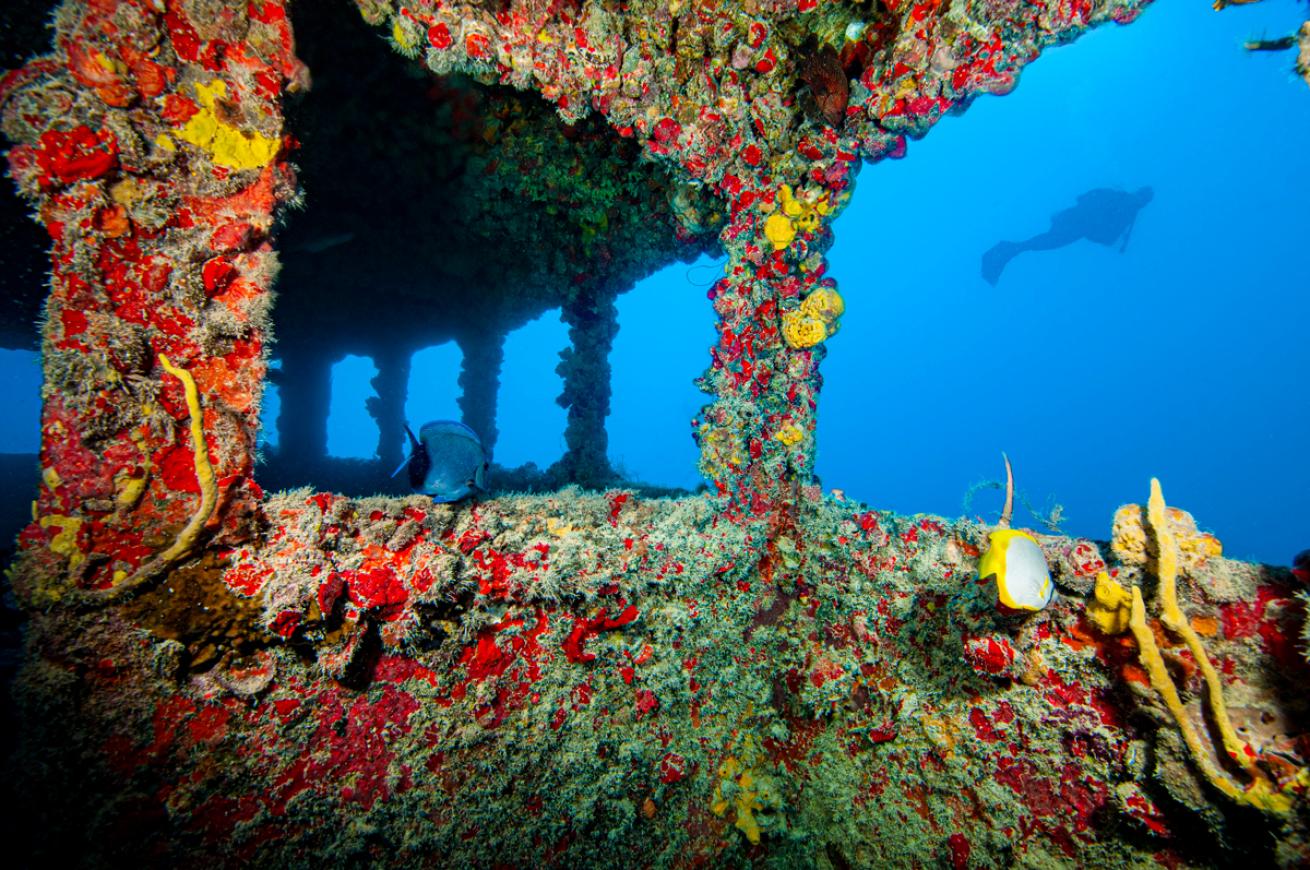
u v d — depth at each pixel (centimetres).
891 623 310
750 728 331
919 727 295
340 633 206
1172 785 212
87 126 170
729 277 349
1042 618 251
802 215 335
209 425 190
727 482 343
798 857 314
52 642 173
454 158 495
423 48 277
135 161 177
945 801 285
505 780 251
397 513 232
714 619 319
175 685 189
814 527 341
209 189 189
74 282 172
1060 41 274
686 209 461
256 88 191
